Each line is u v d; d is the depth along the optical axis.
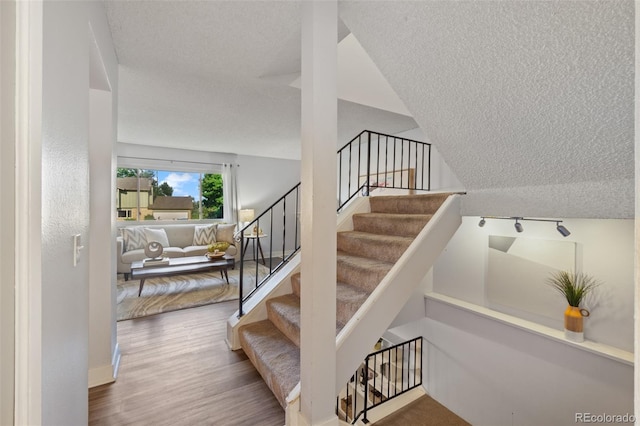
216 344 2.52
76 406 1.06
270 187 6.91
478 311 3.48
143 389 1.90
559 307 2.95
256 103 3.34
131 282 4.51
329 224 1.37
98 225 1.94
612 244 2.63
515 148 1.61
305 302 1.40
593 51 1.05
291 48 2.12
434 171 4.44
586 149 1.38
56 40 0.81
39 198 0.63
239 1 1.61
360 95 2.76
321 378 1.37
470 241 3.74
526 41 1.14
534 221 3.14
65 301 0.90
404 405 3.79
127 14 1.72
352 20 1.53
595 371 2.61
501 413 3.29
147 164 5.65
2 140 0.56
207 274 5.10
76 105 1.02
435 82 1.54
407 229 2.46
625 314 2.56
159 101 3.27
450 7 1.19
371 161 5.50
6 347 0.58
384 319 1.76
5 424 0.58
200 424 1.62
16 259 0.58
